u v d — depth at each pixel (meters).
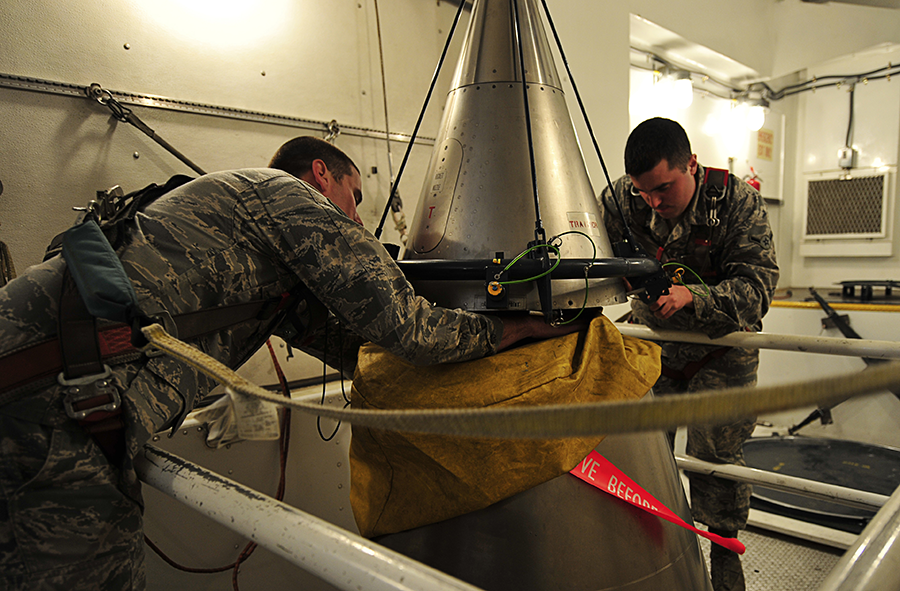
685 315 1.36
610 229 1.57
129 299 0.54
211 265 0.70
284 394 1.33
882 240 3.62
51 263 0.64
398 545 0.87
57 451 0.57
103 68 1.32
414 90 1.93
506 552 0.79
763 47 3.52
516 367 0.82
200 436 1.19
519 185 0.90
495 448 0.77
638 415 0.22
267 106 1.59
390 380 0.87
